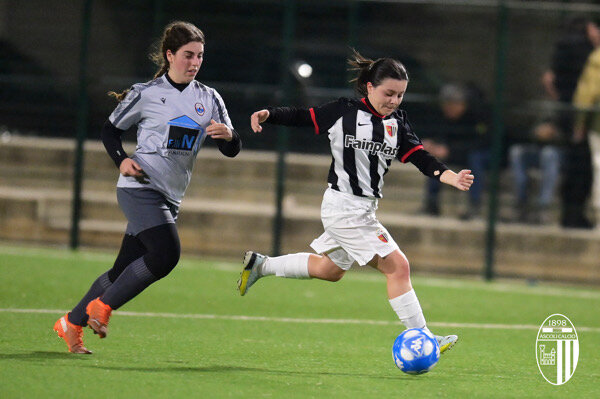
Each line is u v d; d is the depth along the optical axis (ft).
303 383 57.31
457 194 138.21
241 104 142.61
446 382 59.72
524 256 132.77
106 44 146.51
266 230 134.92
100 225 136.98
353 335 80.59
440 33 149.38
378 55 148.25
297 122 63.98
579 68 140.67
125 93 62.75
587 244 132.05
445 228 132.87
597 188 139.85
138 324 79.97
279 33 145.07
